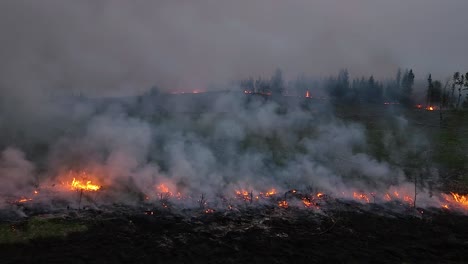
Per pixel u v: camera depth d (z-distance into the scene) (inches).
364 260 453.1
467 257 469.7
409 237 529.7
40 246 435.5
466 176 845.8
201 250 460.1
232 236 509.4
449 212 646.5
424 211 647.1
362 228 557.9
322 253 467.5
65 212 541.0
